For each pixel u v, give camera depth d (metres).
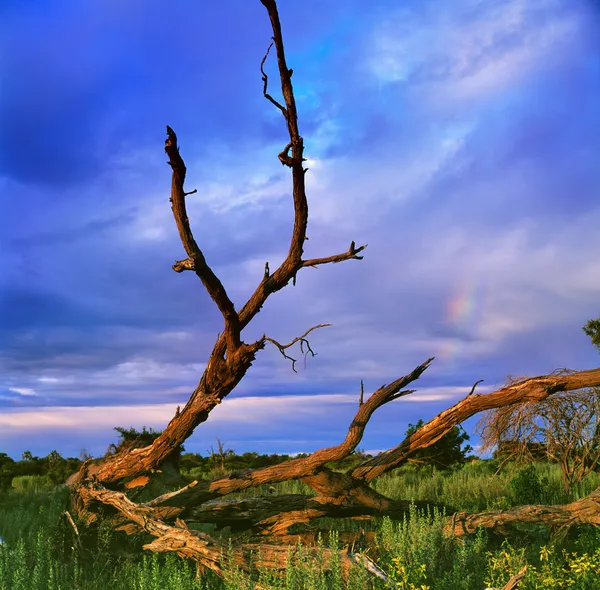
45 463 25.89
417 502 10.43
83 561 9.52
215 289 8.70
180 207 8.12
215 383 9.73
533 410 11.59
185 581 7.04
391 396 9.88
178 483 15.85
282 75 8.27
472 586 6.54
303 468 10.07
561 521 8.79
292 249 9.29
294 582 6.41
